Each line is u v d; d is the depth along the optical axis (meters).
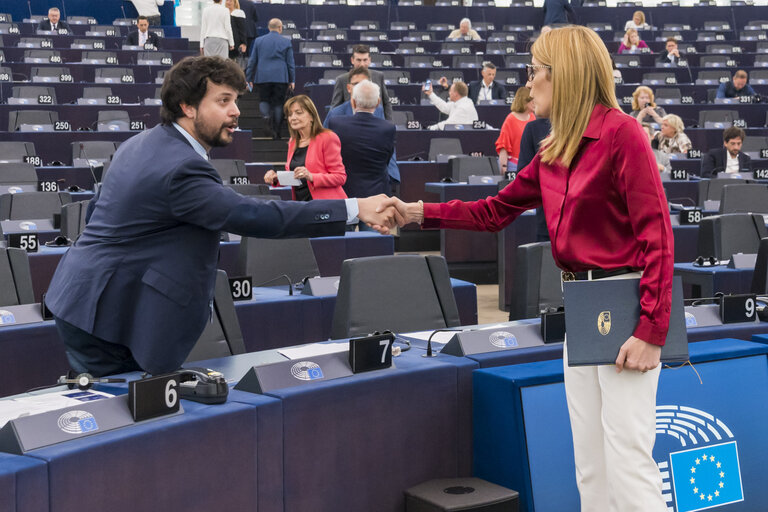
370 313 3.04
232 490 2.02
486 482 2.42
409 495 2.35
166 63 13.05
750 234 5.27
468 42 15.21
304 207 2.24
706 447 2.64
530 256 3.60
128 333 2.17
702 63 14.94
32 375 3.15
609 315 1.88
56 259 4.24
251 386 2.18
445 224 2.41
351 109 6.13
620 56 14.61
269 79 10.92
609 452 1.98
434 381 2.45
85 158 8.12
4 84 11.09
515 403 2.39
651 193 1.85
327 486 2.23
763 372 2.79
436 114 10.98
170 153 2.12
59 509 1.68
